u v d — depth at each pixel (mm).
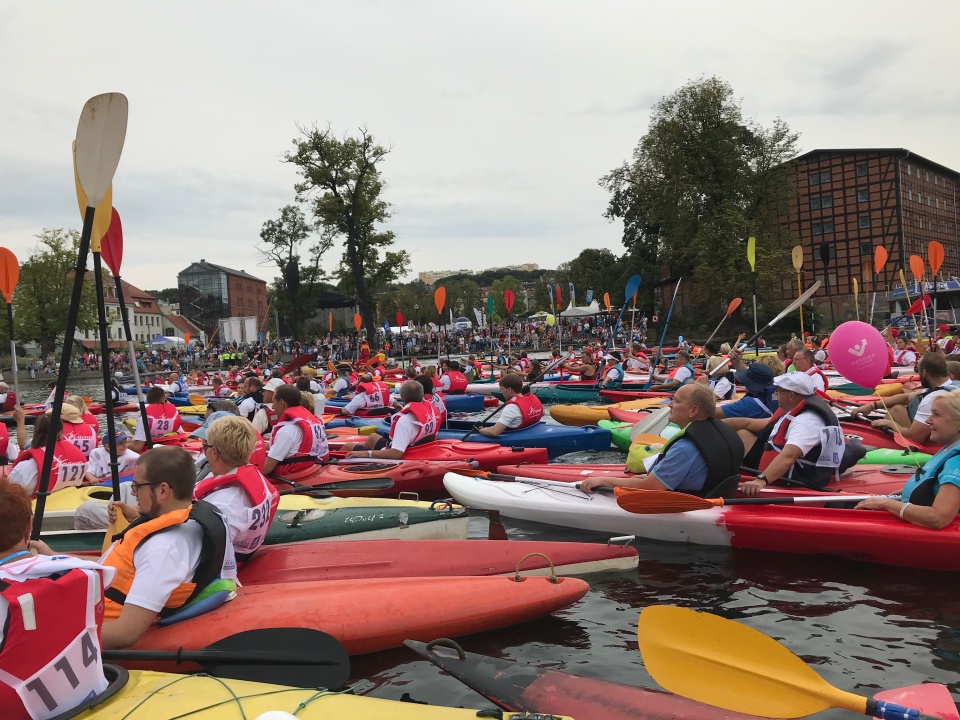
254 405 10422
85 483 6059
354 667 3510
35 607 2080
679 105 35312
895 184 41938
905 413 7770
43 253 47875
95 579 2250
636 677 3424
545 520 5910
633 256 47438
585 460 8945
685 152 34969
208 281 79688
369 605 3529
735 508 5105
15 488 2221
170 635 3088
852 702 2570
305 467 6305
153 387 8875
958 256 52344
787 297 43594
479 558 4352
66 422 6199
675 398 5137
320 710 2438
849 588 4422
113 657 2775
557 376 19688
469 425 9664
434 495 7121
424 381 8562
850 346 5695
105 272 50062
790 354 11578
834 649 3652
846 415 8375
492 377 20422
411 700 3248
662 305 44500
